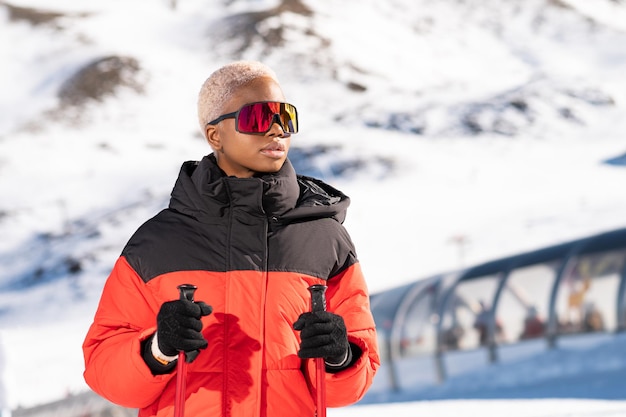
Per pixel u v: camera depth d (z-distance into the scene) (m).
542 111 133.38
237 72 2.81
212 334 2.61
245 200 2.67
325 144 118.31
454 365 19.84
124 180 135.75
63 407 8.31
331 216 2.85
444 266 60.94
